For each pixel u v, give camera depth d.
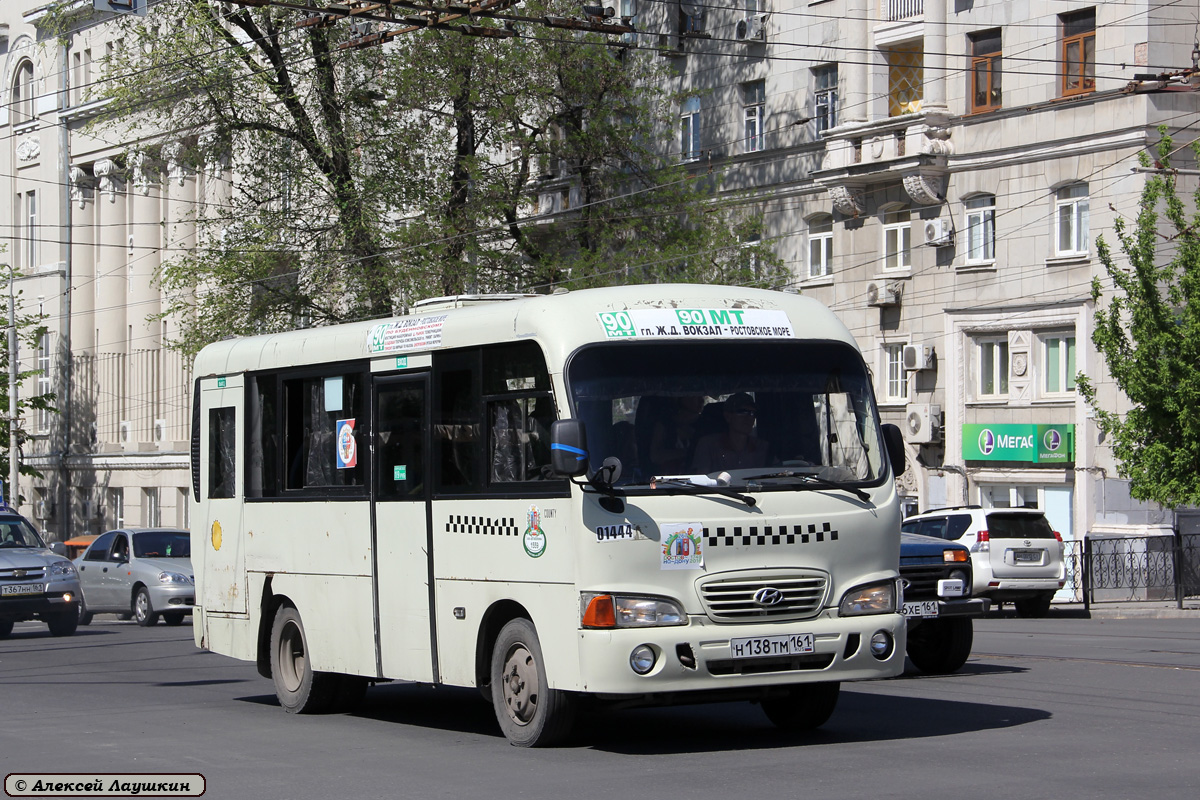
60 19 35.50
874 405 10.42
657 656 9.39
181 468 52.16
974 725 10.71
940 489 34.44
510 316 10.42
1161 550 28.94
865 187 35.72
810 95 36.75
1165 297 29.33
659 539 9.51
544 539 9.90
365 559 11.88
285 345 13.16
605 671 9.38
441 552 10.96
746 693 9.79
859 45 35.50
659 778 8.80
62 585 24.95
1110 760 8.98
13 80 59.72
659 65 35.31
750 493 9.75
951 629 14.52
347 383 12.24
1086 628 22.25
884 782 8.38
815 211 36.94
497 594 10.36
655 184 34.97
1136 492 26.78
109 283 55.88
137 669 18.30
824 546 9.86
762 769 9.02
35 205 59.09
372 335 11.95
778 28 37.53
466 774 9.21
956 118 33.62
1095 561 29.28
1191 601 28.52
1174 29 30.34
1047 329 32.41
